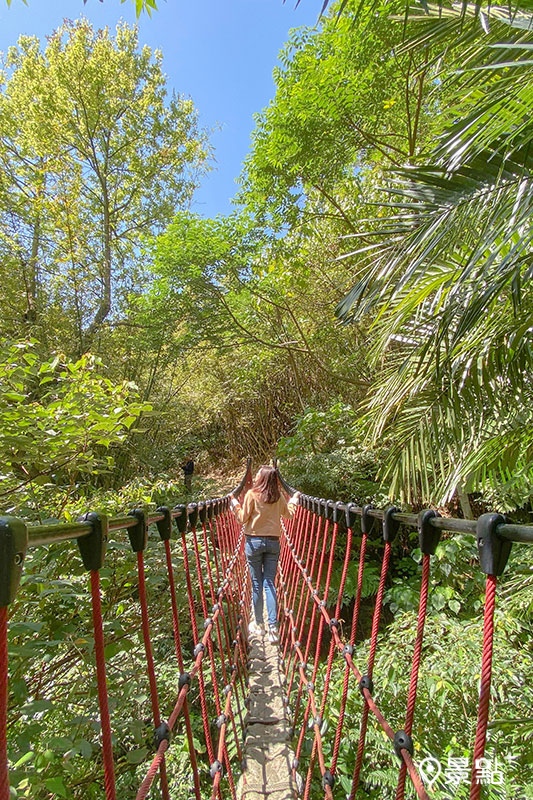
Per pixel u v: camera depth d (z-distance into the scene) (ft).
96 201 38.75
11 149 31.78
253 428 38.04
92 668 6.44
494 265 7.44
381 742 8.21
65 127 34.24
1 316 23.41
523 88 5.21
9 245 24.57
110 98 36.14
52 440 6.79
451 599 12.71
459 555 13.85
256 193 19.67
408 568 17.08
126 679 6.91
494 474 8.87
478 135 5.57
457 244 6.97
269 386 34.86
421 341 8.86
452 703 8.79
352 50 14.42
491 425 8.36
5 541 1.35
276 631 10.59
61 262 26.89
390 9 8.26
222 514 9.66
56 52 33.55
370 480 20.24
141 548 2.92
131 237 40.29
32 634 6.12
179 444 41.06
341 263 22.00
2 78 32.19
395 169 6.59
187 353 32.22
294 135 16.80
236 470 40.11
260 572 11.02
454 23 6.33
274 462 19.27
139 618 8.52
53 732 6.32
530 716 7.96
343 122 16.63
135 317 30.25
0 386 6.93
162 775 2.95
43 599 6.17
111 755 2.10
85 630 6.85
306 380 32.14
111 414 7.19
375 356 9.31
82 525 2.01
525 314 7.27
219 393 38.27
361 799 7.86
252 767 6.84
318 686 9.71
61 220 25.94
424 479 9.43
